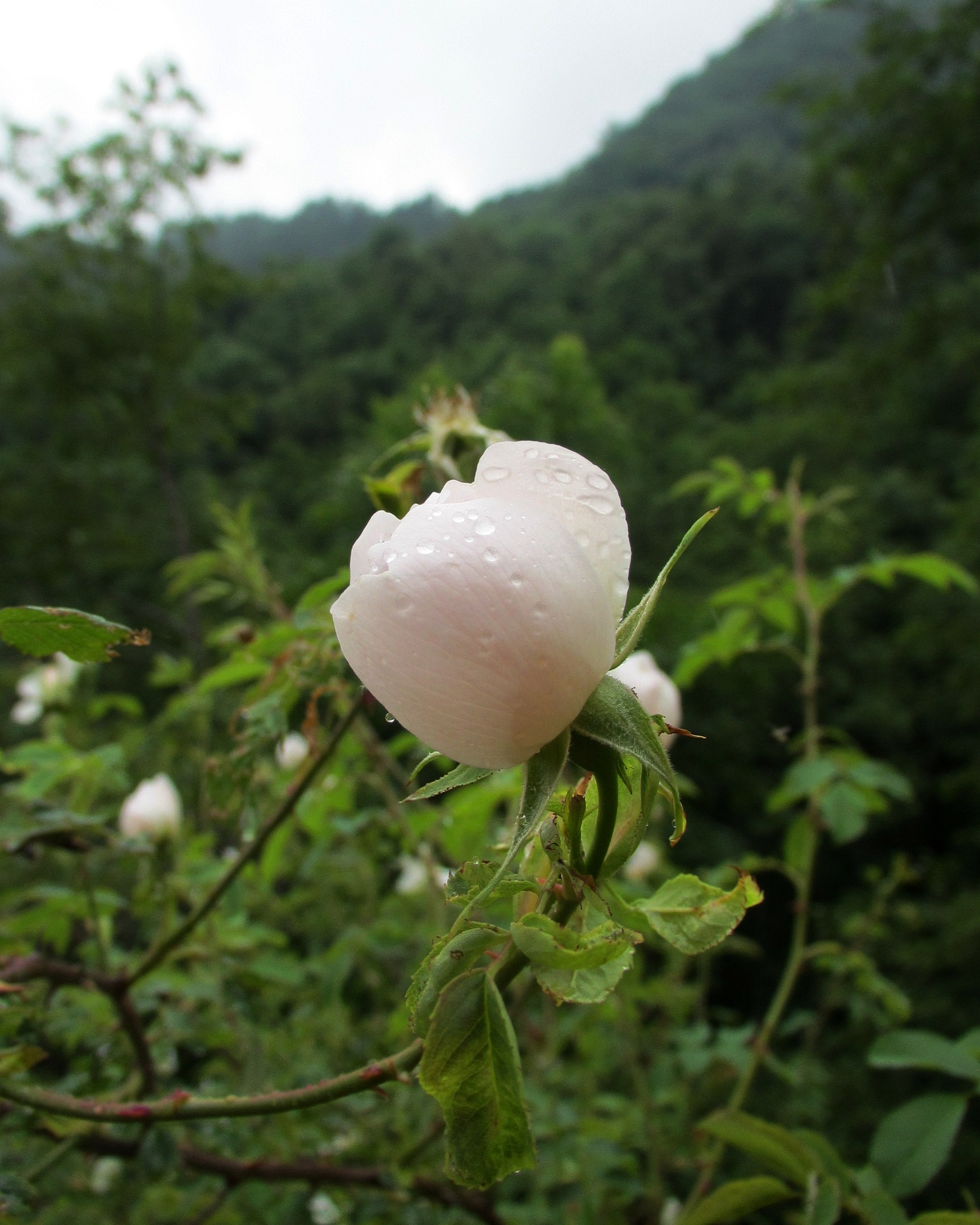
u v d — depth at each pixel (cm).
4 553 262
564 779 16
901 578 280
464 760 14
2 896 38
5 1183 20
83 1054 35
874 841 260
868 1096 126
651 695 33
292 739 50
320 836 38
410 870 54
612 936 13
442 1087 13
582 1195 38
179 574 43
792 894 234
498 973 14
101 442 271
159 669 56
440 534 14
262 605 43
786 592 45
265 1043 35
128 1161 30
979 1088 23
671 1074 48
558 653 13
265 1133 33
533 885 14
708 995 199
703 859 220
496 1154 13
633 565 287
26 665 69
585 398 217
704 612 206
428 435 27
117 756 36
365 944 42
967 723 247
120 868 40
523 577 13
